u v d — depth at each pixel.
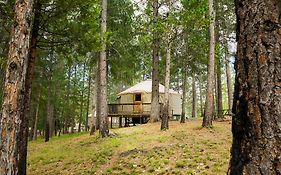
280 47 2.16
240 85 2.31
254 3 2.30
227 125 16.22
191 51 22.27
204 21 14.66
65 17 8.71
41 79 23.31
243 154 2.19
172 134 13.95
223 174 7.19
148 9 17.11
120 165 9.59
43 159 12.55
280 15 2.21
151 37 15.98
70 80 36.94
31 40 8.16
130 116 26.02
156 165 8.88
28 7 5.58
